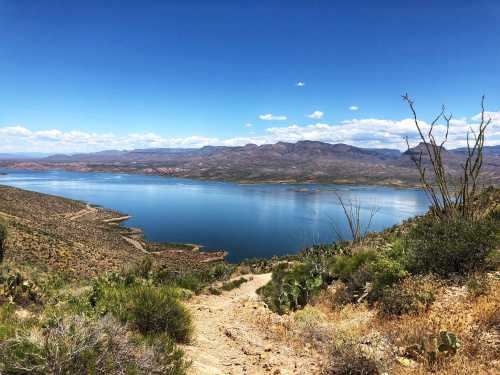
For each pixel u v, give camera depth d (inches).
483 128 427.2
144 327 252.2
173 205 6978.4
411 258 372.5
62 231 2874.0
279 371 215.8
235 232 4404.5
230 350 262.4
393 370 201.6
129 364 160.2
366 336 259.1
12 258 1298.0
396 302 297.9
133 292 281.6
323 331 287.4
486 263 334.0
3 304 316.8
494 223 413.4
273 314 400.2
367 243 654.5
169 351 195.2
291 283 491.2
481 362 196.9
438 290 309.6
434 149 460.1
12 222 2209.6
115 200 7519.7
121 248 2962.6
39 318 245.1
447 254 342.3
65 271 1438.2
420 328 245.4
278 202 7559.1
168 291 286.0
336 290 425.7
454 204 454.3
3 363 142.0
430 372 197.0
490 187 522.9
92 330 160.7
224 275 867.4
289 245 3676.2
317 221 4891.7
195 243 3823.8
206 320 354.0
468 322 243.4
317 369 220.2
